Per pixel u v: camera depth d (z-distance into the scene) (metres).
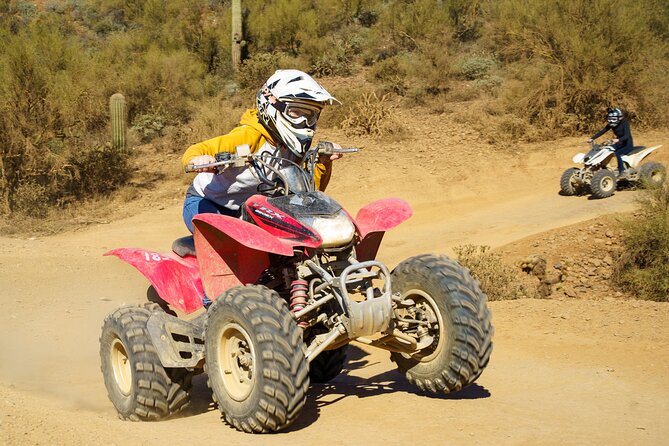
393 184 23.34
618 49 27.31
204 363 6.46
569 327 9.55
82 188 23.83
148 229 20.09
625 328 9.25
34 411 5.46
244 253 6.25
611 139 24.00
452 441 5.46
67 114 23.77
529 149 26.09
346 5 40.22
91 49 38.31
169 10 39.97
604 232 16.86
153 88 31.91
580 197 21.20
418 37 36.59
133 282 14.05
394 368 8.33
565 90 27.86
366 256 6.52
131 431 5.50
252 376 5.65
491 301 12.03
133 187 24.22
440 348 6.10
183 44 37.72
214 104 31.09
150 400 6.48
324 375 7.66
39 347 10.02
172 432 5.71
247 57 37.03
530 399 6.81
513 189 22.98
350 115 28.67
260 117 6.65
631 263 15.29
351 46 37.34
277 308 5.66
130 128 30.12
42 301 12.55
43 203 22.08
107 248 17.53
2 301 12.41
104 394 7.91
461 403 6.52
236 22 36.16
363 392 7.08
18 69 22.56
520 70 30.45
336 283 5.79
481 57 34.97
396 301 6.09
